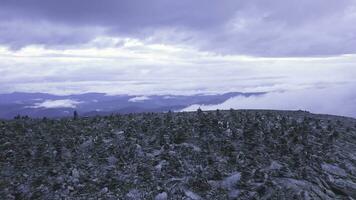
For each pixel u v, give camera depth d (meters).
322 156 21.19
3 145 20.94
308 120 29.84
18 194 15.96
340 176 19.33
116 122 27.09
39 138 22.67
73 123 26.94
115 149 20.73
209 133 23.73
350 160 21.38
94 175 17.86
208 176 17.92
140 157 19.80
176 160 19.09
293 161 20.02
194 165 19.00
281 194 16.77
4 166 18.62
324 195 17.30
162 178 17.62
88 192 16.42
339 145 23.72
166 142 21.73
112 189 16.67
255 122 26.66
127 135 23.06
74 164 18.88
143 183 17.16
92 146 21.33
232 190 17.02
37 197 15.95
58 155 19.70
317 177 18.64
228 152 20.64
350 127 29.22
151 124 26.03
